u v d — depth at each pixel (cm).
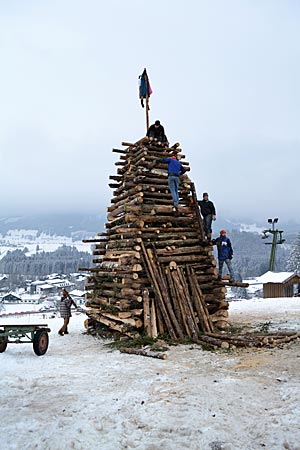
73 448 465
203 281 1310
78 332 1454
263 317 1644
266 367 804
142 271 1234
